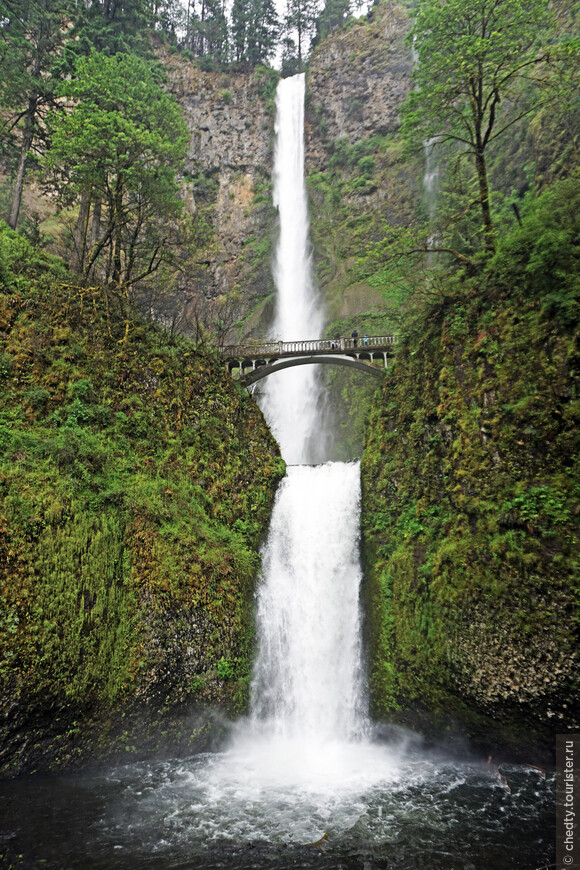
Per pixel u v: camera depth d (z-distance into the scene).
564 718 10.85
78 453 14.16
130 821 9.77
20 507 11.87
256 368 27.64
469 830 9.56
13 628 10.82
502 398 13.82
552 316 13.27
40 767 11.16
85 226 23.64
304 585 17.83
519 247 14.77
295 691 16.06
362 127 56.47
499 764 12.55
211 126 61.78
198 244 28.47
